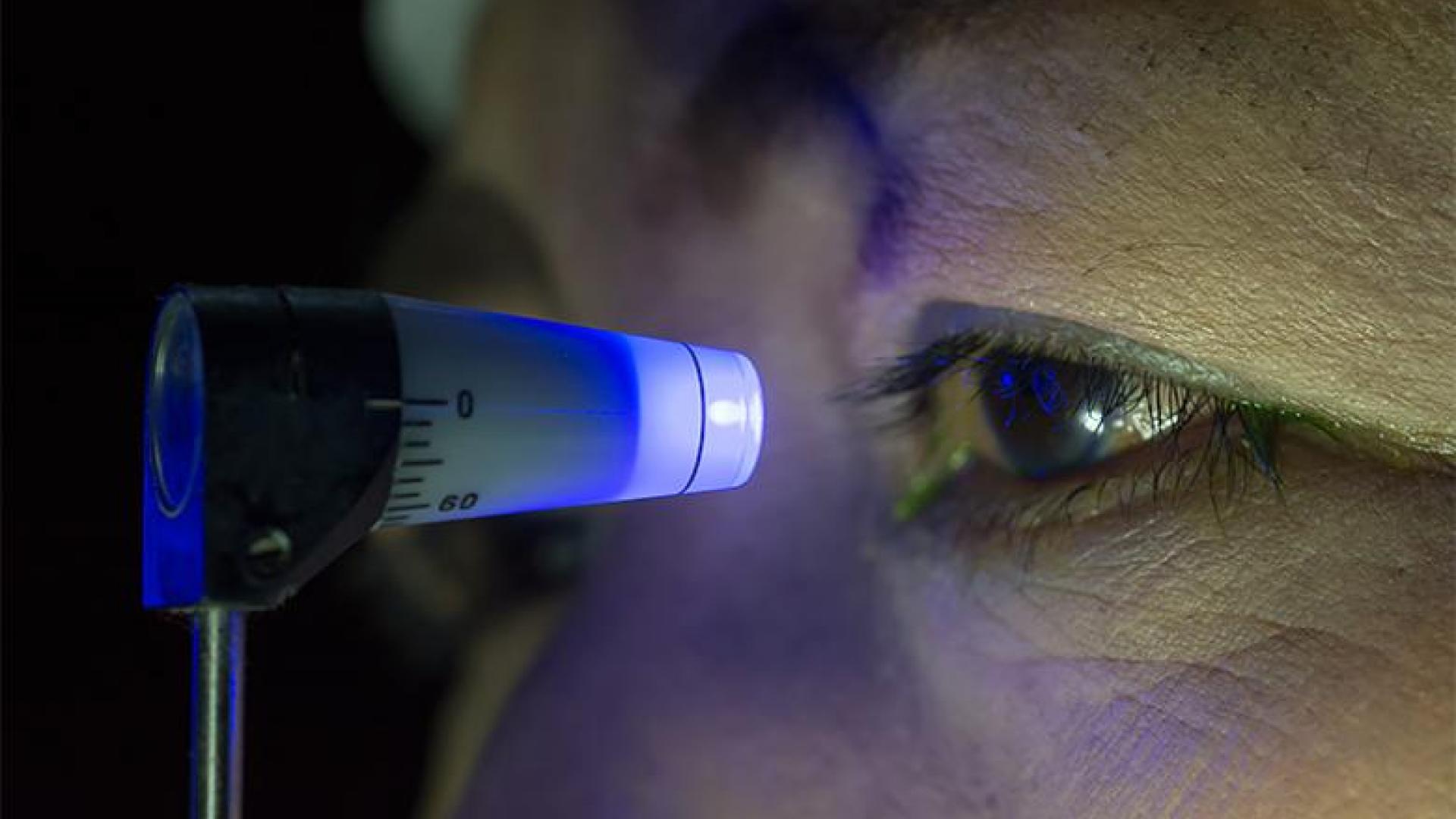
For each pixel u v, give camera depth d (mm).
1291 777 111
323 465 106
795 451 147
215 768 108
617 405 119
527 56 177
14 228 241
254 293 108
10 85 240
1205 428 120
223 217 245
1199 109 112
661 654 153
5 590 241
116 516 243
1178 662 119
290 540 106
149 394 112
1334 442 114
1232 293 113
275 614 219
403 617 209
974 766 130
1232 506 118
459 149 196
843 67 132
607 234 163
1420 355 108
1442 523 110
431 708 216
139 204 244
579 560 178
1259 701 114
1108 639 123
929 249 127
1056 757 125
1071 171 118
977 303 127
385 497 109
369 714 221
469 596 193
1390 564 111
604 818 150
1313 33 108
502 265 183
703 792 144
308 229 245
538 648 171
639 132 158
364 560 207
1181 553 120
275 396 106
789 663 144
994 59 120
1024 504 130
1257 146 111
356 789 224
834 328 142
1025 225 121
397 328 110
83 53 241
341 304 109
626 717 153
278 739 224
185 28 241
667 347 124
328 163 243
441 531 191
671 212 154
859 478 144
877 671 139
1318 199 109
